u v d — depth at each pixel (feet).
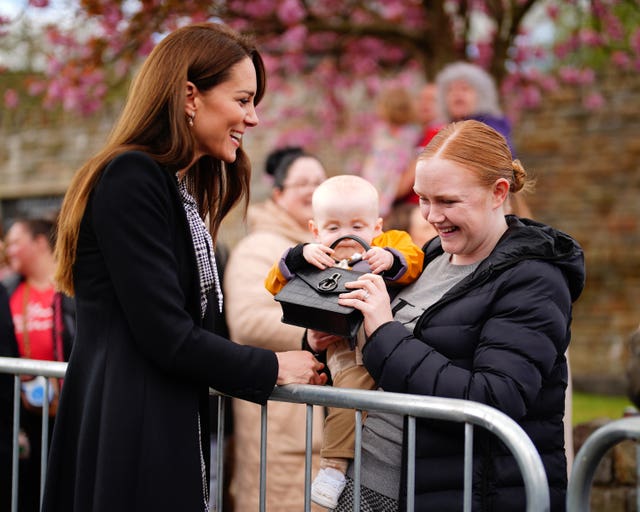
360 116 34.01
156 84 7.66
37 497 12.64
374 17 26.22
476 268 7.57
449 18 25.09
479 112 14.85
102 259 7.52
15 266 14.01
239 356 7.50
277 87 29.45
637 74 35.81
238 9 23.98
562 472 7.52
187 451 7.48
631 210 35.76
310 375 7.95
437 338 7.44
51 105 26.73
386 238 8.55
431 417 6.92
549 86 30.91
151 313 7.21
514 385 6.94
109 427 7.31
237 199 8.82
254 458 11.89
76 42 25.16
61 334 13.41
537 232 7.47
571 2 26.91
